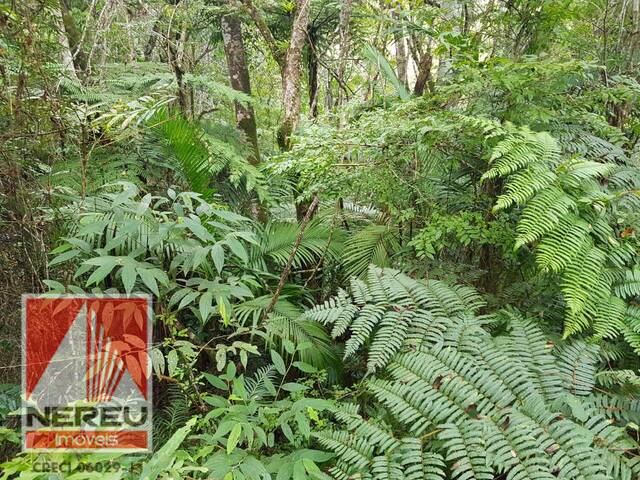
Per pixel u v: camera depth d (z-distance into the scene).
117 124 2.28
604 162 2.19
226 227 1.75
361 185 2.43
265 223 3.25
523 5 2.58
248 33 4.82
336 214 2.77
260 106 3.78
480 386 1.57
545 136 1.90
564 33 2.76
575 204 1.74
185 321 2.48
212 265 2.17
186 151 2.56
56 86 1.96
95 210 1.89
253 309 2.26
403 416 1.55
